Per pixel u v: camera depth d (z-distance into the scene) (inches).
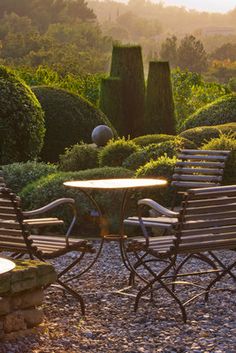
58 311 243.8
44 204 406.9
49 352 204.2
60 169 535.8
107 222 396.8
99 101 816.9
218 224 240.1
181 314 240.7
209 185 340.2
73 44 4739.2
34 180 463.5
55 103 658.8
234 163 391.5
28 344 209.3
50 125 653.9
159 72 827.4
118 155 504.7
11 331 211.6
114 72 828.6
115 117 808.9
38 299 219.1
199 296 261.0
